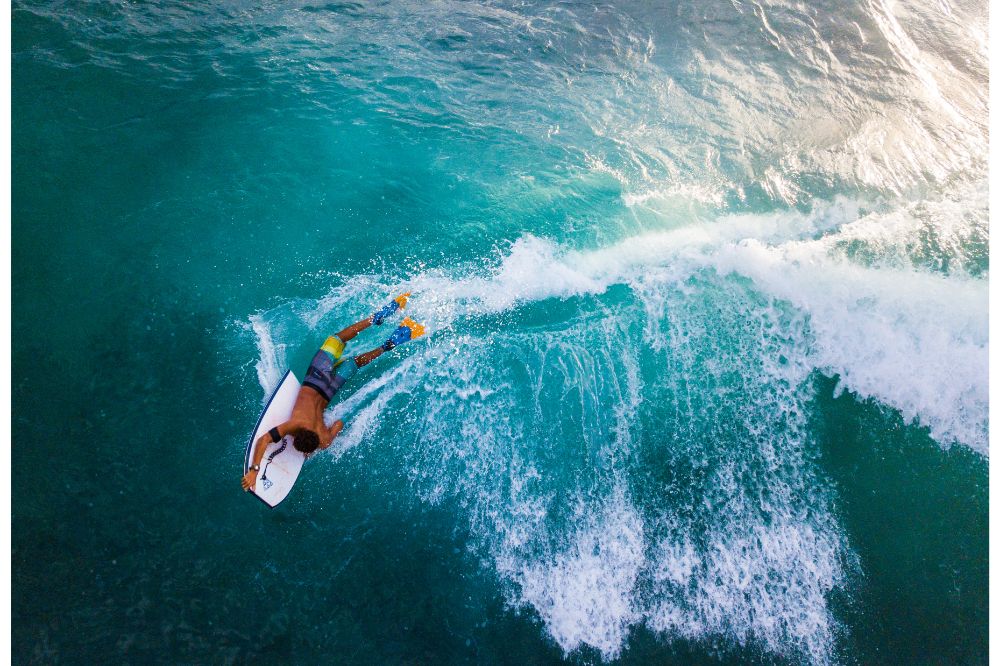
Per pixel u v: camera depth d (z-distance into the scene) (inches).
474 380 268.5
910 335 271.6
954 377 263.7
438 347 273.7
